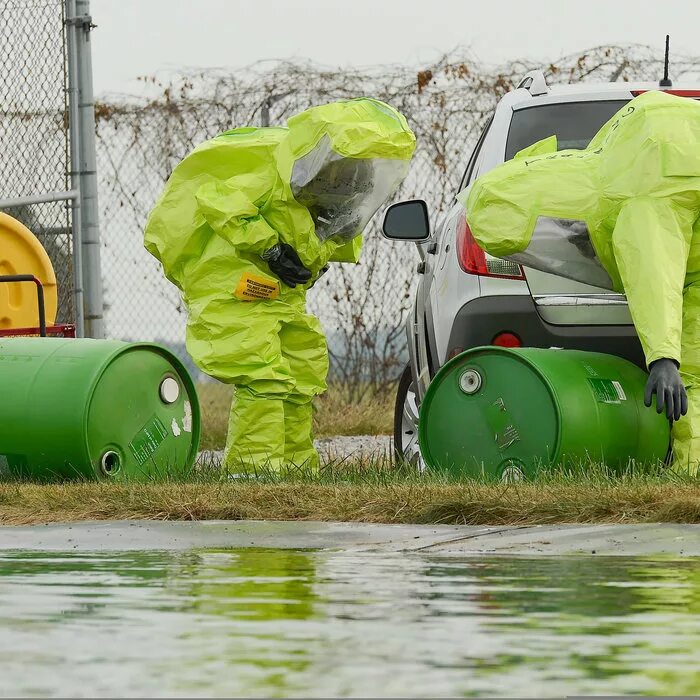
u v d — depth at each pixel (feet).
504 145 74.08
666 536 46.65
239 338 74.84
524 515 51.78
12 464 71.10
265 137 75.15
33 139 108.27
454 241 70.90
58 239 109.81
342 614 32.04
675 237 64.13
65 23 106.63
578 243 66.13
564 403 62.59
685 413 62.03
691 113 66.13
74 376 70.74
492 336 68.08
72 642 28.71
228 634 29.53
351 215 75.05
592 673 25.67
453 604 33.45
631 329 67.46
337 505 55.42
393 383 139.54
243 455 75.10
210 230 75.51
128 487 61.57
